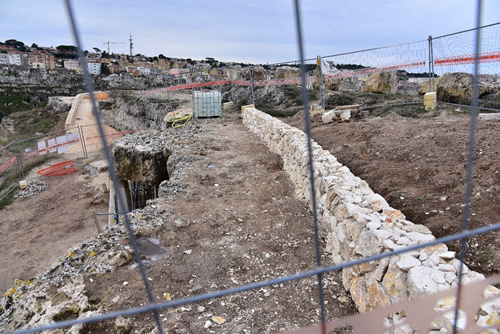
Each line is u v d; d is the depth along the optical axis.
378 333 1.35
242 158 9.52
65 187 16.66
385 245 3.31
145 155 10.84
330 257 4.86
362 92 15.05
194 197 6.96
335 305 3.93
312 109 12.31
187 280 4.48
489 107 9.57
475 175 4.80
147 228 5.60
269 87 17.73
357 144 7.55
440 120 8.76
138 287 4.33
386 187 5.46
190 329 3.60
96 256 4.89
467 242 3.59
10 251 11.53
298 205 6.48
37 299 4.16
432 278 2.79
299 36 0.98
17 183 17.27
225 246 5.27
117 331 3.64
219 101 15.59
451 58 9.62
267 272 4.62
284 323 3.68
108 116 31.95
